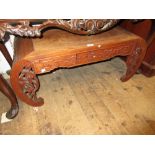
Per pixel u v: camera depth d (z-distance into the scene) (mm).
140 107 1115
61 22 764
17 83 893
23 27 708
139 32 1338
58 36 1030
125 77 1306
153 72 1370
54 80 1336
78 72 1434
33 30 727
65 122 1004
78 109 1089
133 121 1022
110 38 1021
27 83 922
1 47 1131
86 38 1010
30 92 977
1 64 1348
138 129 975
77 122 1006
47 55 861
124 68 1498
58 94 1202
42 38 1006
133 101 1160
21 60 819
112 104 1132
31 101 1030
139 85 1308
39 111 1068
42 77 1360
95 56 1001
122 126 991
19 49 947
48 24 747
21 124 988
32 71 887
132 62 1195
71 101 1146
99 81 1338
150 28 1222
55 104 1121
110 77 1384
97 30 864
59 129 962
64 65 950
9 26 693
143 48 1125
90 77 1379
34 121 1006
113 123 1007
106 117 1042
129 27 1431
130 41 1040
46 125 983
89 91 1236
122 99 1174
